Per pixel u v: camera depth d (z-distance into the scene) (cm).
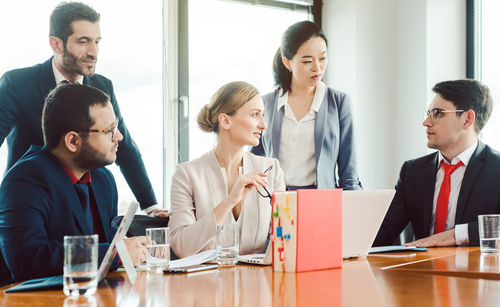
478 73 440
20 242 190
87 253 145
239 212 263
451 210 308
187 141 410
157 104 398
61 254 187
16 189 198
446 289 146
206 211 260
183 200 258
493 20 429
